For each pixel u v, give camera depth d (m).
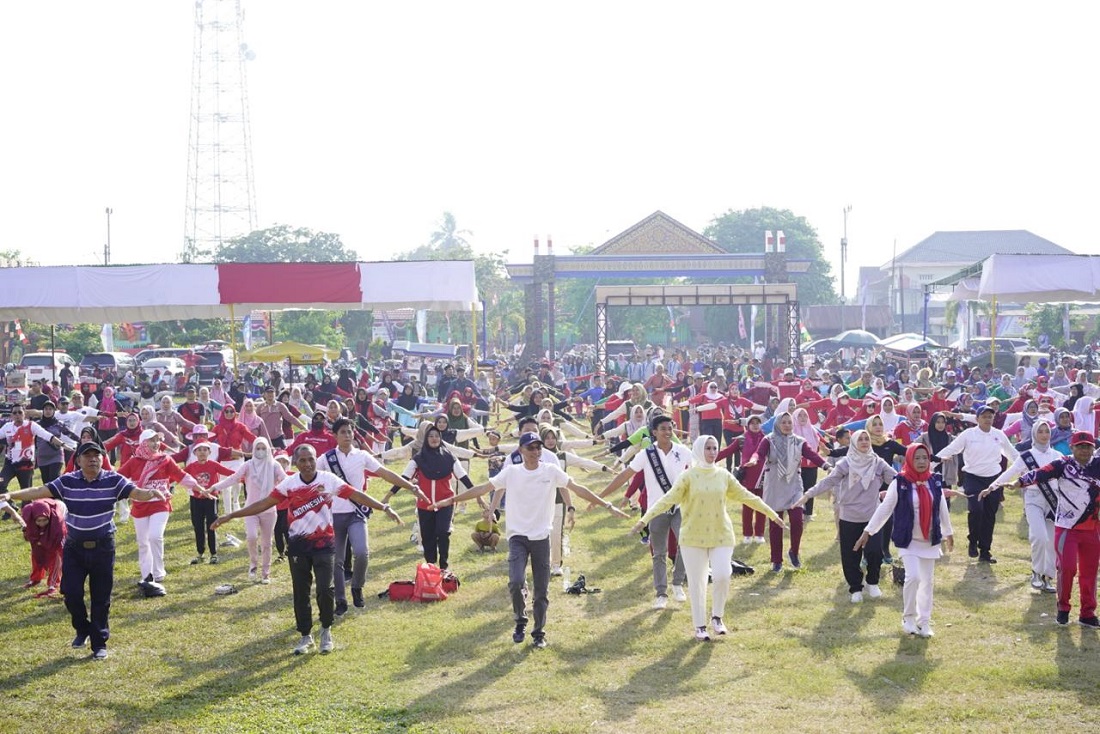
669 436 11.12
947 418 15.20
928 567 9.72
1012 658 8.95
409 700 8.29
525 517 9.82
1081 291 25.92
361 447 15.93
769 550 13.73
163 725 7.88
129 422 15.81
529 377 32.94
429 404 27.45
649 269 59.84
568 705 8.09
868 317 93.75
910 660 8.95
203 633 10.34
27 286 25.75
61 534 11.92
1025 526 15.17
